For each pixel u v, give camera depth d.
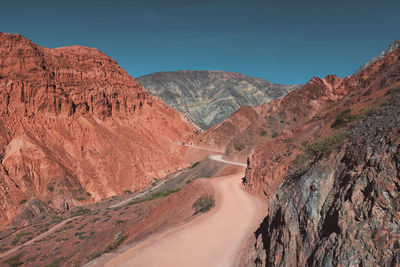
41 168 54.84
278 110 98.75
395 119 9.63
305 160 14.66
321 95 98.12
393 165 7.24
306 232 9.10
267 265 10.88
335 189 9.03
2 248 32.44
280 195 12.77
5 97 59.88
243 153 71.69
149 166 74.38
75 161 63.12
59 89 69.25
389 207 6.67
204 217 20.94
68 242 30.88
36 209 47.53
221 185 34.59
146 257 13.73
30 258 28.14
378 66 81.19
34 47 70.44
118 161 67.94
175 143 93.88
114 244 25.03
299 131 34.62
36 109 64.06
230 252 14.55
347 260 6.66
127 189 63.16
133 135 81.31
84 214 44.78
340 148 10.98
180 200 28.31
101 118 77.44
